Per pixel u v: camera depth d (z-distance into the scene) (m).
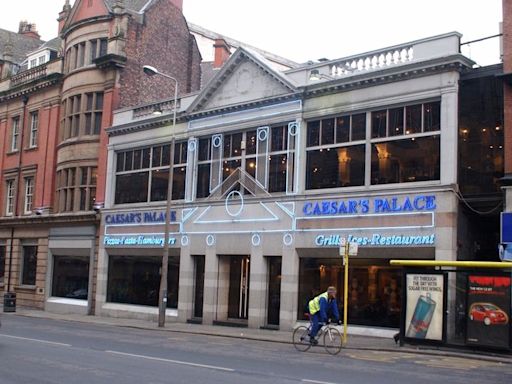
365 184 24.30
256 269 26.92
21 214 41.19
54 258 38.03
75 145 36.72
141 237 32.16
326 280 24.94
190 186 30.34
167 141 32.00
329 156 25.61
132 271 32.84
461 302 19.59
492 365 16.38
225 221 28.52
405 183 23.14
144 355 16.11
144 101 37.09
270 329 26.02
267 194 27.14
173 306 30.39
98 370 13.23
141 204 32.72
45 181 39.31
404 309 19.95
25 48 49.88
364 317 23.59
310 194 25.58
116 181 34.56
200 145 30.61
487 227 23.34
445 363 16.41
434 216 22.08
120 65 35.75
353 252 20.67
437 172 22.55
